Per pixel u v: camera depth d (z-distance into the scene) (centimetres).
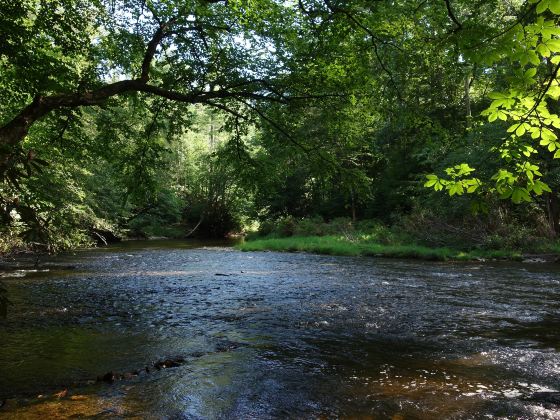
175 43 1095
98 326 828
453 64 838
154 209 4306
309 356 641
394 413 444
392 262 1991
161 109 1202
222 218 4788
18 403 472
